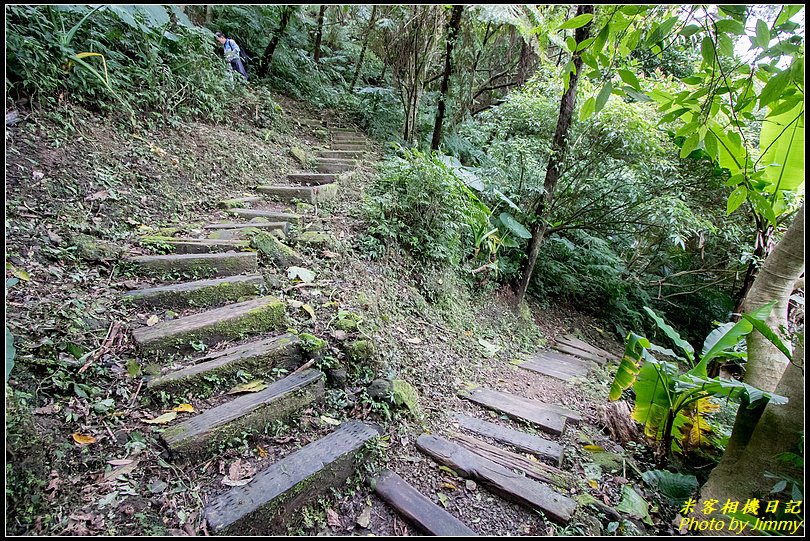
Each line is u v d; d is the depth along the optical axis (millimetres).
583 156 4641
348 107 7543
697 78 1986
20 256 1909
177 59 4234
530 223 4781
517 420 2502
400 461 1871
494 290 4609
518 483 1839
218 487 1425
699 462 2305
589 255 5852
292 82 7480
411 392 2279
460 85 6238
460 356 3164
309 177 4359
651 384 2279
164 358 1802
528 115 5031
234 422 1602
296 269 2684
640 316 6082
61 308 1772
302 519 1483
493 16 4484
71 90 2992
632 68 4219
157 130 3590
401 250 3510
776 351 2434
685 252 5977
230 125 4715
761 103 1563
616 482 2059
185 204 3125
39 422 1348
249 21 7156
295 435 1746
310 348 2072
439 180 3555
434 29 5152
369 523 1551
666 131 4477
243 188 3797
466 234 4328
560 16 4184
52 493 1218
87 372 1587
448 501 1729
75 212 2361
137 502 1282
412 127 5969
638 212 4812
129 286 2090
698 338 6238
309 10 8922
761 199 2143
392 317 2904
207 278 2375
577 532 1671
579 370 3803
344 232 3393
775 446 1788
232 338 2027
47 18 2998
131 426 1492
